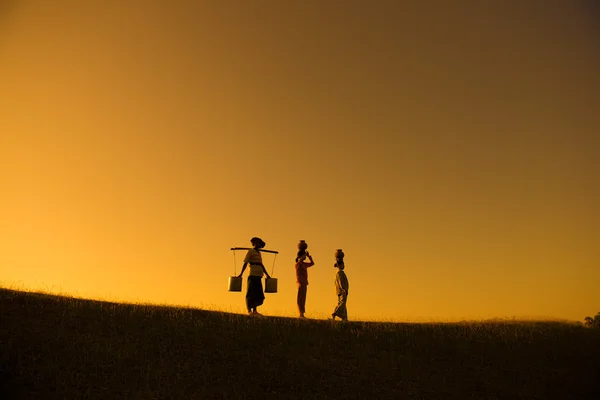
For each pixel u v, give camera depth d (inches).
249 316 659.4
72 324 548.7
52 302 613.6
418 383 530.6
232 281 658.2
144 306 667.4
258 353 545.6
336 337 621.6
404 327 706.2
